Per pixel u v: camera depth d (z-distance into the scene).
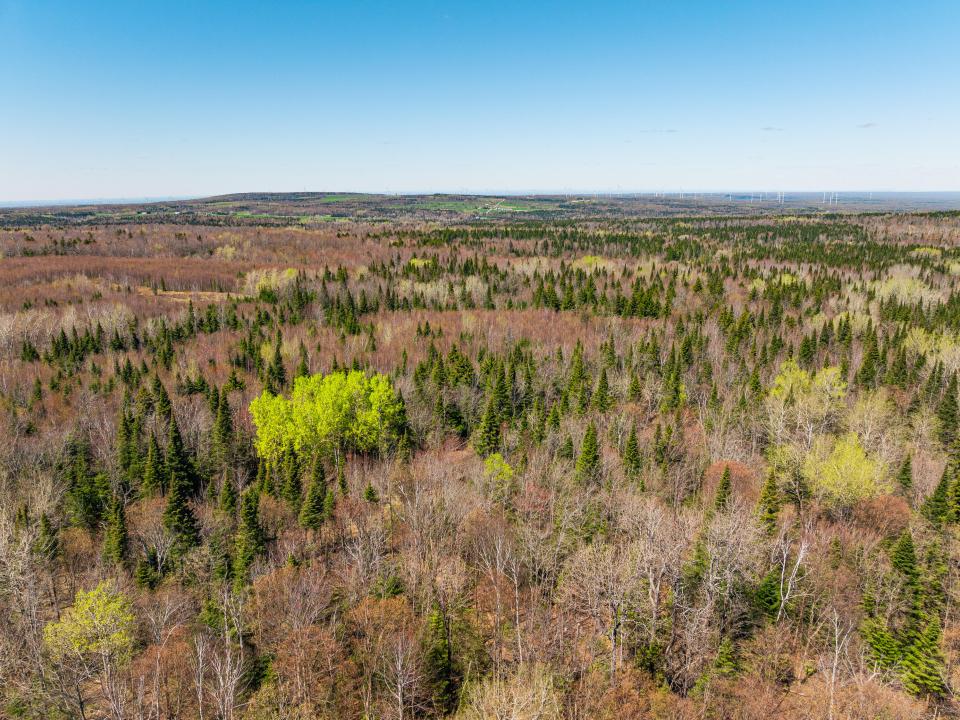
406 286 179.75
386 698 41.41
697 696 40.62
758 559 50.72
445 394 101.25
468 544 57.69
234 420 90.44
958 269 190.75
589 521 59.97
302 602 47.88
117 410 91.62
